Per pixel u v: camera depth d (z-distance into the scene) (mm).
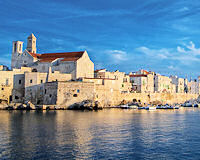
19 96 103000
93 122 53719
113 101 109812
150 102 126312
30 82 100375
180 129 46344
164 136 39062
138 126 49250
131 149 30797
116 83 110938
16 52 122562
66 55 115375
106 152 29266
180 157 27969
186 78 186125
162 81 154625
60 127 45531
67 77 103938
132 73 165500
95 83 105500
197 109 117125
